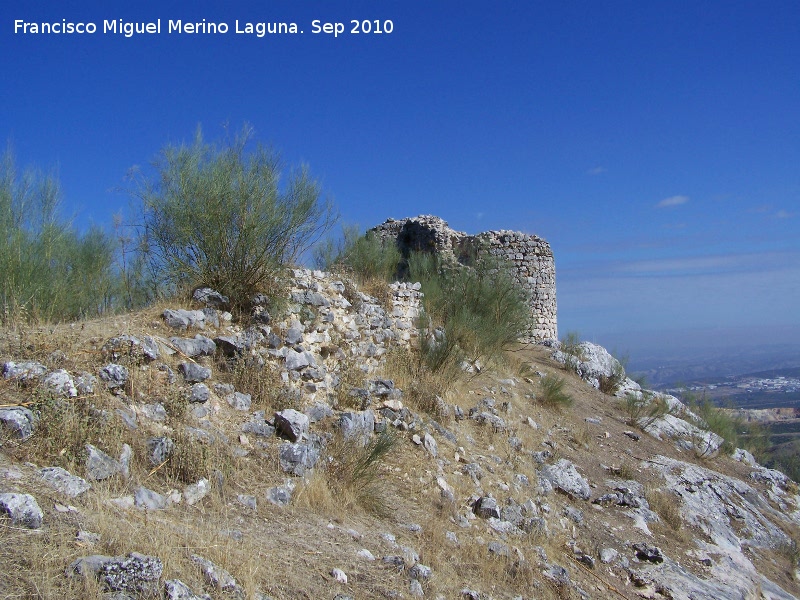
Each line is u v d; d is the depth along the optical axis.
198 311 7.95
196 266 8.73
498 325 15.52
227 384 7.37
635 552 8.83
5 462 4.67
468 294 16.73
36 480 4.55
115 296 10.64
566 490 9.84
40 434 5.06
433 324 13.56
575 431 12.71
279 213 8.91
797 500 14.98
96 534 4.18
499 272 17.95
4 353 6.09
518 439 10.80
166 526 4.71
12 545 3.79
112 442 5.34
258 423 6.96
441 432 9.54
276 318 8.56
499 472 9.29
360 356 10.02
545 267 23.03
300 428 7.09
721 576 9.16
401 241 24.30
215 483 5.72
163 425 6.11
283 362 8.22
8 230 8.40
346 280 10.72
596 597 7.23
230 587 4.24
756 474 15.29
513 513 8.06
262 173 9.05
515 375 15.13
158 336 7.28
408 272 21.06
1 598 3.38
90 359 6.41
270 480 6.27
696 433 16.20
